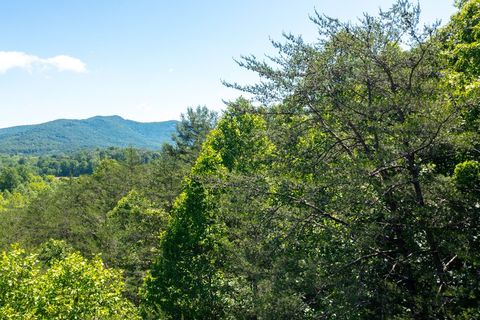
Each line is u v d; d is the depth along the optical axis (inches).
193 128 1772.9
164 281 689.0
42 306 600.4
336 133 503.8
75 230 1489.9
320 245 451.8
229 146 898.1
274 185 485.1
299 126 503.8
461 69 518.3
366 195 408.5
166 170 1502.2
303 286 412.2
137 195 1307.8
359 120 450.9
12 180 5462.6
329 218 454.6
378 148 422.6
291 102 480.7
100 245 1309.1
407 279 421.4
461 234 369.1
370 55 438.6
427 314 367.9
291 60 476.7
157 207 1171.3
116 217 1291.8
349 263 413.7
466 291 350.6
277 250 457.7
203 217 681.6
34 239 1598.2
